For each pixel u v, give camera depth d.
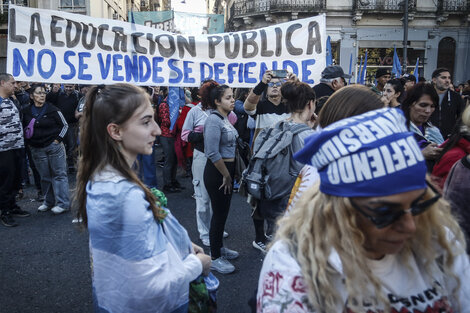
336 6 20.83
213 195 3.26
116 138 1.38
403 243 0.89
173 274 1.34
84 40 4.34
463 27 21.00
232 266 3.35
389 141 0.81
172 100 5.81
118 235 1.27
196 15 9.91
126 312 1.29
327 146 0.85
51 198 5.15
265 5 21.78
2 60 19.20
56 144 4.93
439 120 4.55
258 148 2.83
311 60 4.71
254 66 4.75
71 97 7.55
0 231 4.45
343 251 0.86
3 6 18.55
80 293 3.07
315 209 0.93
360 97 1.41
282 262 0.94
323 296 0.89
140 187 1.35
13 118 4.56
